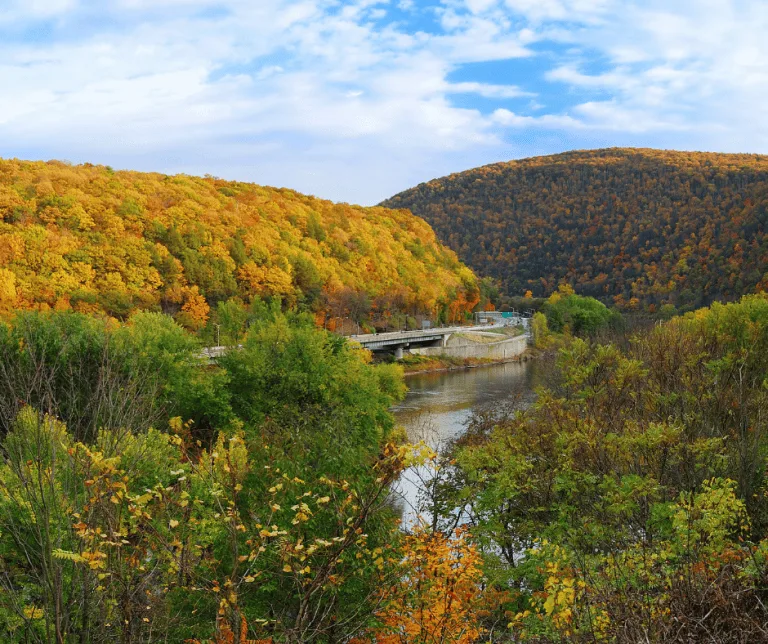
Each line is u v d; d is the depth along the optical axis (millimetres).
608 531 14297
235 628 6938
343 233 142125
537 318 113125
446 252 182750
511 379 80625
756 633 7148
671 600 7637
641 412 21812
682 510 10969
